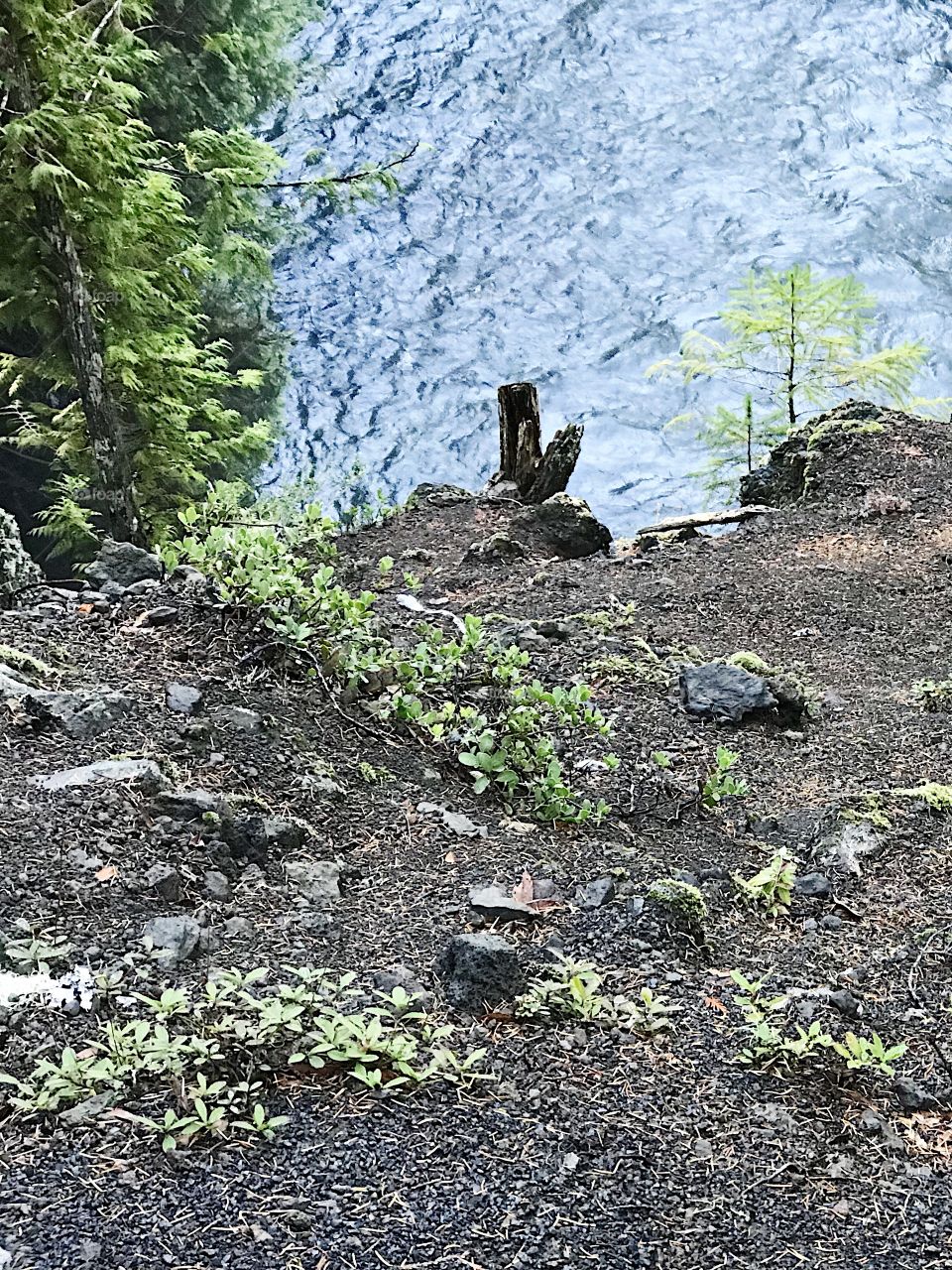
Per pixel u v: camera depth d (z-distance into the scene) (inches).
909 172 1505.9
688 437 1165.1
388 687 223.3
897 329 1294.3
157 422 488.1
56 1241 98.0
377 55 1686.8
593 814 200.5
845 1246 110.7
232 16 713.0
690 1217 111.3
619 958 153.6
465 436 1173.1
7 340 670.5
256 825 164.6
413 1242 102.8
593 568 369.4
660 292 1363.2
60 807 159.2
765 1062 135.7
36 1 413.4
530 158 1549.0
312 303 1334.9
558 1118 121.3
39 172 399.9
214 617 227.5
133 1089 115.2
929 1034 146.3
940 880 186.5
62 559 682.8
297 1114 115.6
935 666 292.2
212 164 470.9
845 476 430.6
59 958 131.7
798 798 218.5
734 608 331.6
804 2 1758.1
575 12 1743.4
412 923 155.5
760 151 1569.9
